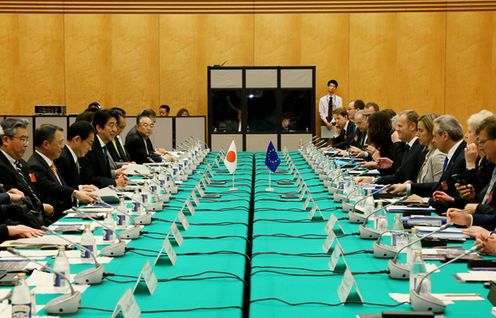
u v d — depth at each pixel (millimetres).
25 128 6367
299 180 7520
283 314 2842
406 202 6160
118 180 7527
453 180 6316
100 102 15961
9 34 15867
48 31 15875
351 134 13211
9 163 6203
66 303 2824
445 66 15633
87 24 15906
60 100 15938
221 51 15914
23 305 2643
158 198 5887
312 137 14180
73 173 7410
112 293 3152
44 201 6617
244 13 15875
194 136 14000
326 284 3342
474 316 2812
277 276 3500
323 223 5172
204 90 15977
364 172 9055
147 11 15938
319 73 15852
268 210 5836
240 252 4098
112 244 4027
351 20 15766
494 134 5207
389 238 4582
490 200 5375
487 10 15516
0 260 3828
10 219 5539
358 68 15805
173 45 15969
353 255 4027
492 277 3438
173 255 3783
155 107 16000
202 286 3295
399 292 3184
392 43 15711
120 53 15969
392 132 9641
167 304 2980
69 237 4578
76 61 15922
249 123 14375
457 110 15664
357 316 2803
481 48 15539
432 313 2695
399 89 15750
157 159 11438
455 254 3924
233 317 2785
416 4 15633
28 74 15875
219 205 6148
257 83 14320
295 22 15828
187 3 15891
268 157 7332
